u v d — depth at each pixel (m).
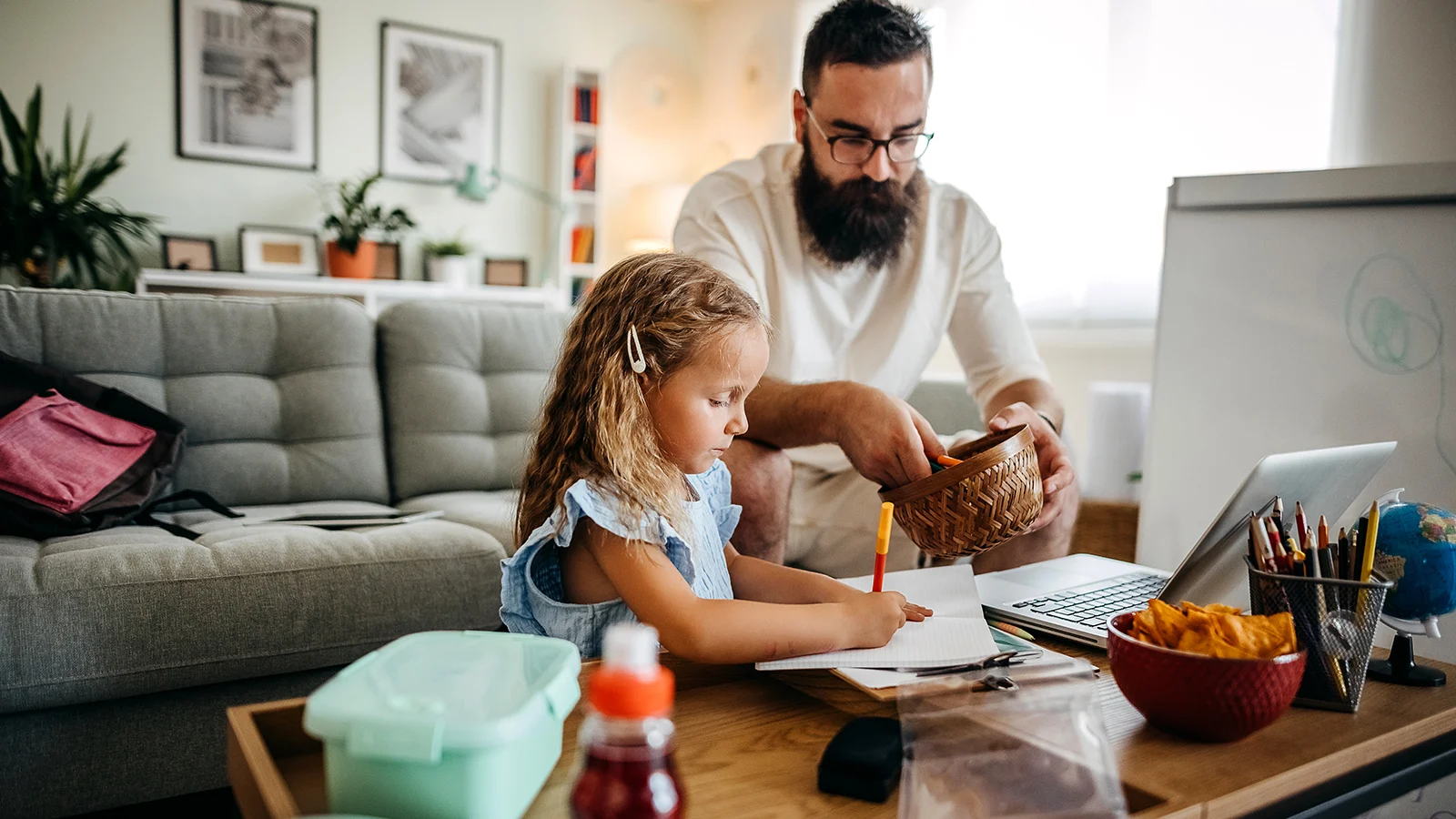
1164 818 0.56
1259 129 2.24
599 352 0.88
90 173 3.35
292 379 2.03
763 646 0.78
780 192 1.69
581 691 0.76
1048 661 0.77
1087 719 0.60
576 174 4.54
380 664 0.61
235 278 3.64
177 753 1.37
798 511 1.71
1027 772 0.56
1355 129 1.86
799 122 1.67
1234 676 0.66
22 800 1.27
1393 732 0.73
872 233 1.62
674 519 0.84
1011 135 2.89
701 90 4.89
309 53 4.08
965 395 2.32
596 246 4.58
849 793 0.62
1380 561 0.86
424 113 4.32
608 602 0.88
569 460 0.89
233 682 1.41
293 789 0.61
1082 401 2.71
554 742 0.63
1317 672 0.77
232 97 3.96
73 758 1.30
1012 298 1.81
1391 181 1.25
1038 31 2.79
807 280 1.69
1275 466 0.80
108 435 1.70
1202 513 1.45
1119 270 2.58
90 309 1.86
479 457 2.14
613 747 0.42
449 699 0.56
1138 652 0.69
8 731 1.26
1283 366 1.36
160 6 3.83
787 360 1.69
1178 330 1.46
